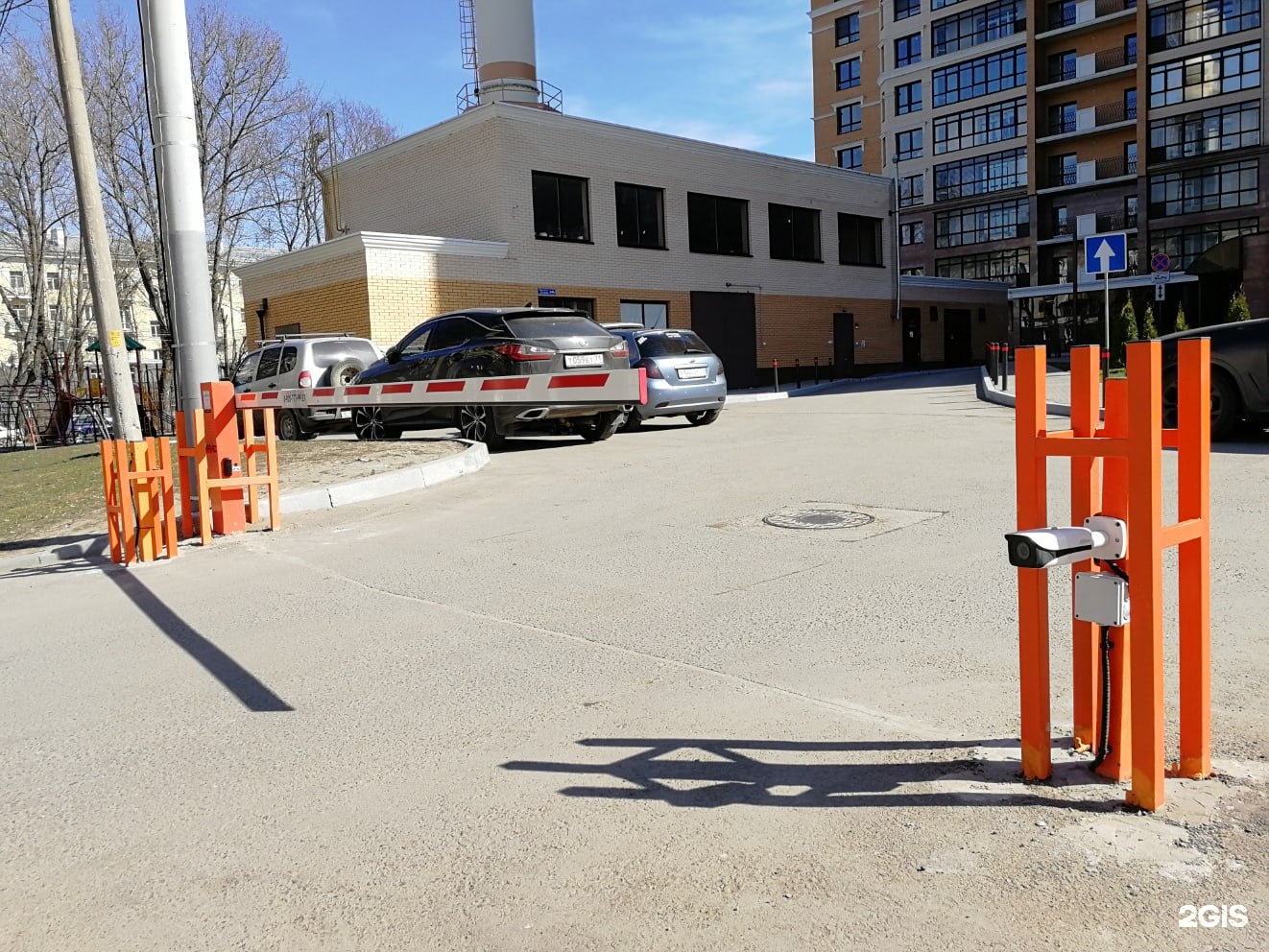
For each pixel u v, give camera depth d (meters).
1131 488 2.54
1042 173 47.56
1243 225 41.28
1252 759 2.93
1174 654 3.83
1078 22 45.22
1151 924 2.17
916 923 2.24
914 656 4.06
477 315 12.51
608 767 3.22
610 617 4.97
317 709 3.96
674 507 7.86
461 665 4.38
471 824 2.88
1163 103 42.84
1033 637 2.82
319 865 2.71
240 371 17.39
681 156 25.89
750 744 3.32
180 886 2.64
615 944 2.24
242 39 29.22
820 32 57.81
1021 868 2.43
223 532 8.17
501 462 11.48
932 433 11.74
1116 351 23.09
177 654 4.89
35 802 3.24
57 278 41.78
